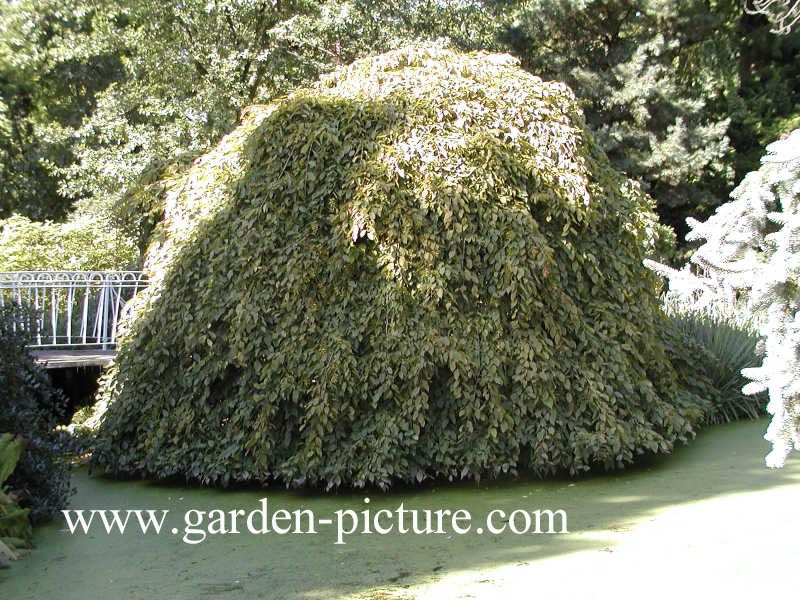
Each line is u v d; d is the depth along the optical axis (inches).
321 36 541.0
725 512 180.9
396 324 206.4
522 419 209.3
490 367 206.2
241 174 234.8
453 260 211.0
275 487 215.0
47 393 205.9
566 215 218.4
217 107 524.7
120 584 148.0
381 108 223.9
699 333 315.6
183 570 154.7
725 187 717.3
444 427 209.5
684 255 653.9
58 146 687.7
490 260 211.5
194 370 218.8
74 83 708.0
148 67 561.9
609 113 676.1
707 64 719.7
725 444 250.7
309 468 203.3
